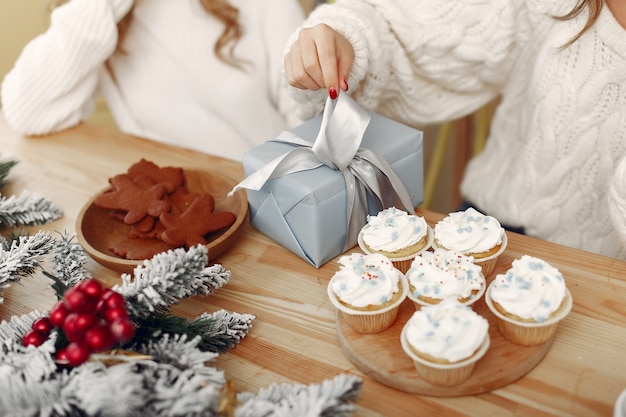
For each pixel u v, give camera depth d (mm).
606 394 635
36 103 1140
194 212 837
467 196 1200
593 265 766
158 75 1313
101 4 1166
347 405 576
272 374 683
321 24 913
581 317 708
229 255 835
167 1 1275
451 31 1021
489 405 637
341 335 699
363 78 966
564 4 951
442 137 1723
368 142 825
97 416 558
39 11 1578
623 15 891
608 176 976
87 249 809
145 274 661
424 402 646
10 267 727
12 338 647
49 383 577
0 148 1125
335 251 805
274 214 815
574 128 976
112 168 1033
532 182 1047
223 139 1322
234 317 716
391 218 759
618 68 913
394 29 1015
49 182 1016
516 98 1089
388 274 697
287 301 763
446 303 648
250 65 1283
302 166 788
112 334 584
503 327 671
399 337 691
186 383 576
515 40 1040
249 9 1267
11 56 1570
